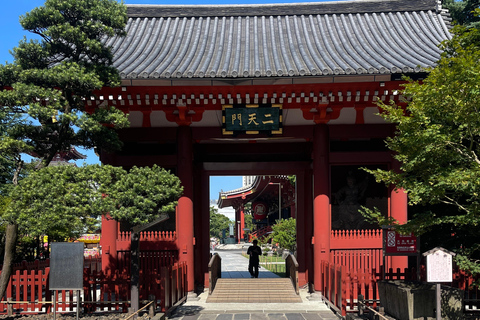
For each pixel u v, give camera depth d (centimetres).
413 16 2417
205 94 1720
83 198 1197
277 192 6000
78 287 1245
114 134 1455
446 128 1177
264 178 5144
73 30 1295
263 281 1995
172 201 1365
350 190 1950
